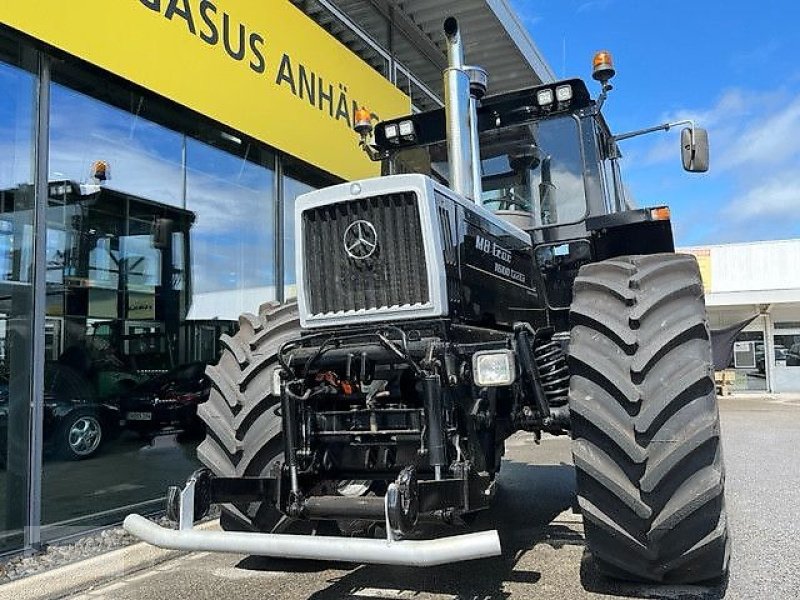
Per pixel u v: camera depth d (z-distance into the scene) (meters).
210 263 6.08
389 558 2.35
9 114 4.30
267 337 3.54
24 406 4.22
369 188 3.03
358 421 3.00
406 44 9.69
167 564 3.86
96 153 5.04
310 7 7.73
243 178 6.48
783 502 5.06
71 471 4.66
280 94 6.52
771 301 20.36
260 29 6.25
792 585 3.18
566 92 4.32
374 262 3.03
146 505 5.04
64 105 4.79
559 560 3.65
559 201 4.39
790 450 8.06
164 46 5.16
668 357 2.79
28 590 3.36
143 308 5.40
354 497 2.85
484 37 9.43
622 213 3.96
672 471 2.67
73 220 4.84
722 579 3.05
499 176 4.51
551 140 4.44
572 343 2.98
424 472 2.91
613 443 2.75
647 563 2.82
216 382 3.53
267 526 3.38
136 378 5.28
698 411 2.71
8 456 4.12
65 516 4.58
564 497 5.38
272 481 2.90
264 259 6.71
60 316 4.70
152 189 5.54
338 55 7.55
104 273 5.08
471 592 3.19
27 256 4.33
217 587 3.40
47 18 4.25
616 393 2.79
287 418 2.98
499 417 3.40
